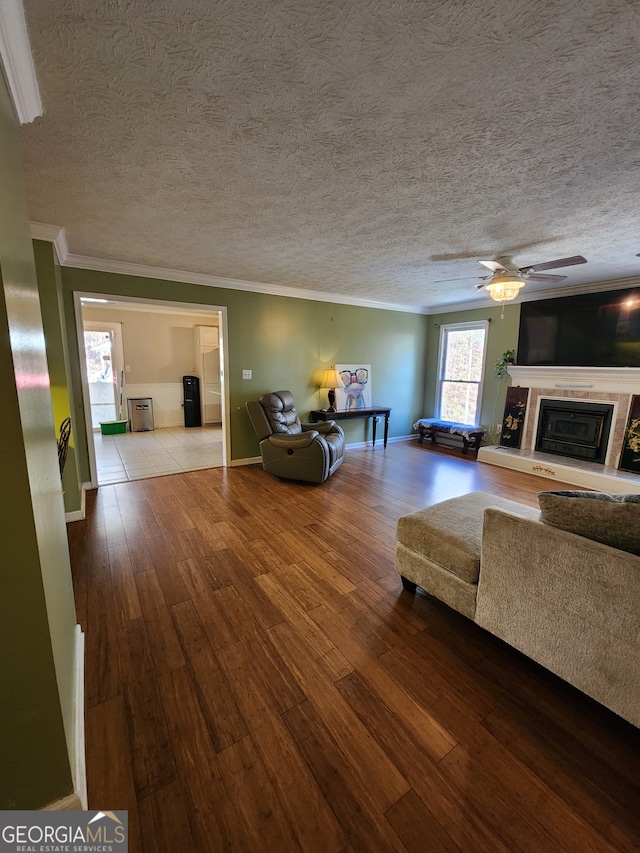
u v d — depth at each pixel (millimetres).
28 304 1075
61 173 1889
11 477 834
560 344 4754
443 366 6473
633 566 1223
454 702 1484
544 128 1505
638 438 4074
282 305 4957
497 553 1625
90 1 962
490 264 3043
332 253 3307
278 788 1168
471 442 5641
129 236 2887
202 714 1409
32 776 948
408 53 1128
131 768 1213
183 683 1544
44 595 902
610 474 4078
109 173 1890
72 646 1460
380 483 4238
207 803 1125
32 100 1271
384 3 968
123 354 6844
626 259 3416
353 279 4371
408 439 6711
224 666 1636
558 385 4797
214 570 2389
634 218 2467
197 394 7449
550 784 1189
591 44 1081
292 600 2100
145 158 1751
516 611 1575
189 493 3814
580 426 4621
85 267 3605
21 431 832
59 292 3145
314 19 1019
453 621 1960
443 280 4371
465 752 1287
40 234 2695
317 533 2936
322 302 5324
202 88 1285
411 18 1013
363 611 2021
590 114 1414
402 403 6574
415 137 1576
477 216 2439
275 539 2824
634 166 1799
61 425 2812
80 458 3758
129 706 1435
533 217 2455
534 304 5008
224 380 4625
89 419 3822
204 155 1724
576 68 1178
